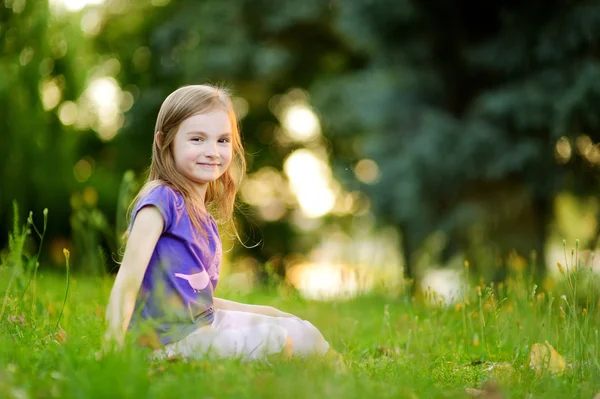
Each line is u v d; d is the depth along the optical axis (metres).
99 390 2.19
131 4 19.53
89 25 18.59
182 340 3.03
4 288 3.99
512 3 12.13
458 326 4.48
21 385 2.39
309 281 5.71
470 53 12.70
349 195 17.03
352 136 17.75
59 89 10.57
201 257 3.23
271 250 21.64
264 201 21.72
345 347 3.98
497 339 4.09
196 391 2.28
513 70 12.39
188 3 18.73
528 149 11.87
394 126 13.27
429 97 13.36
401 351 3.99
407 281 4.83
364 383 2.59
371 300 5.98
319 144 20.84
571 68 11.84
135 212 3.16
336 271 5.56
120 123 18.61
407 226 13.66
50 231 12.37
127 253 3.08
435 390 2.75
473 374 3.39
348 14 13.59
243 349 2.91
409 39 13.41
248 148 20.91
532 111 11.74
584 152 11.97
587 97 11.20
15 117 10.47
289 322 3.16
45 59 9.95
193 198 3.33
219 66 17.41
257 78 18.39
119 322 2.90
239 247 19.50
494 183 12.67
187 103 3.34
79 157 16.34
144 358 2.72
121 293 2.97
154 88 18.75
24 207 11.47
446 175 12.39
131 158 18.66
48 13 9.60
